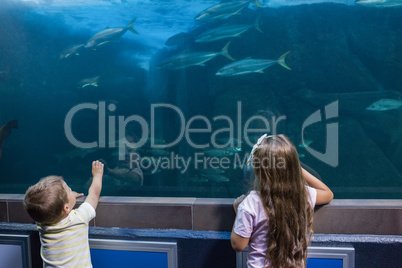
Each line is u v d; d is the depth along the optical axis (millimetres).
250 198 1469
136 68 16562
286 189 1410
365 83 12742
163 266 1956
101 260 2012
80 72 17125
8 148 19031
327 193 1691
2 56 14875
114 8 12328
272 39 13172
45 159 19141
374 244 1786
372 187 12625
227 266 1914
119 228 2043
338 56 12789
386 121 12500
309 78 12977
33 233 2104
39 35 14461
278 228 1385
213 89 13523
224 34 8773
